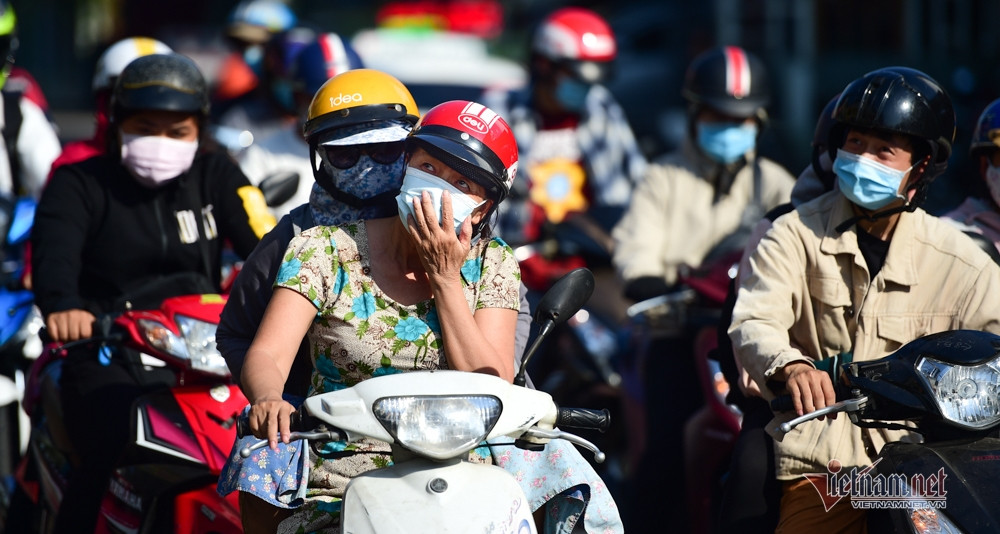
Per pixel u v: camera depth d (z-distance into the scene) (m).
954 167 30.55
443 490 7.95
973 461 9.13
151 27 74.69
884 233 10.54
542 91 22.56
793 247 10.52
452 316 8.82
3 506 14.66
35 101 18.31
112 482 11.45
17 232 14.80
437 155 8.70
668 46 49.38
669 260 16.83
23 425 15.24
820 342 10.63
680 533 15.04
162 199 12.98
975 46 42.12
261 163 18.83
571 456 9.48
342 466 9.13
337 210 10.28
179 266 13.09
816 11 43.03
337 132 10.14
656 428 15.17
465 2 74.81
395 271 9.13
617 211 21.41
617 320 19.16
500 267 9.41
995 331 10.27
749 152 16.86
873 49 42.66
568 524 9.43
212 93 33.59
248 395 8.47
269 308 8.96
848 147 10.21
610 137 23.22
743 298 10.47
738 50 16.75
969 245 10.43
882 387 9.15
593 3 62.47
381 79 10.44
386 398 7.79
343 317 9.03
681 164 17.03
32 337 14.92
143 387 12.51
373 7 74.56
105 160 12.95
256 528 9.53
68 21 76.75
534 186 22.66
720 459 13.56
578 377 18.45
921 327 10.45
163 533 11.02
